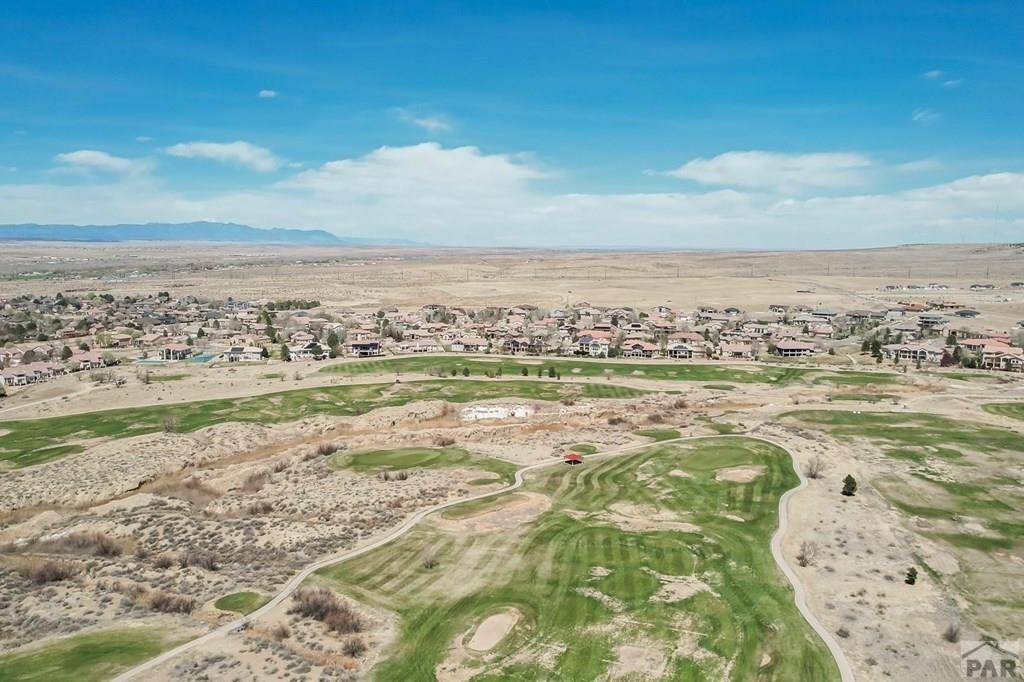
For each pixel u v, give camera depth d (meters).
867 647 44.38
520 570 55.47
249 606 49.06
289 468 86.88
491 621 47.62
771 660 42.91
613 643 44.84
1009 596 51.41
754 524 65.25
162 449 92.81
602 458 88.12
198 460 91.81
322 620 47.44
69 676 38.91
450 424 109.31
